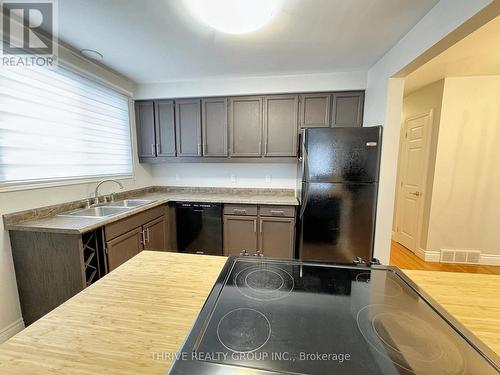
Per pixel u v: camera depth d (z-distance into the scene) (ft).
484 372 1.67
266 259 3.45
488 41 6.21
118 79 9.08
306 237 8.14
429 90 10.10
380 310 2.35
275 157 9.66
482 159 9.48
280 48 6.86
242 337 1.95
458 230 9.93
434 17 5.00
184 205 9.73
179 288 2.73
